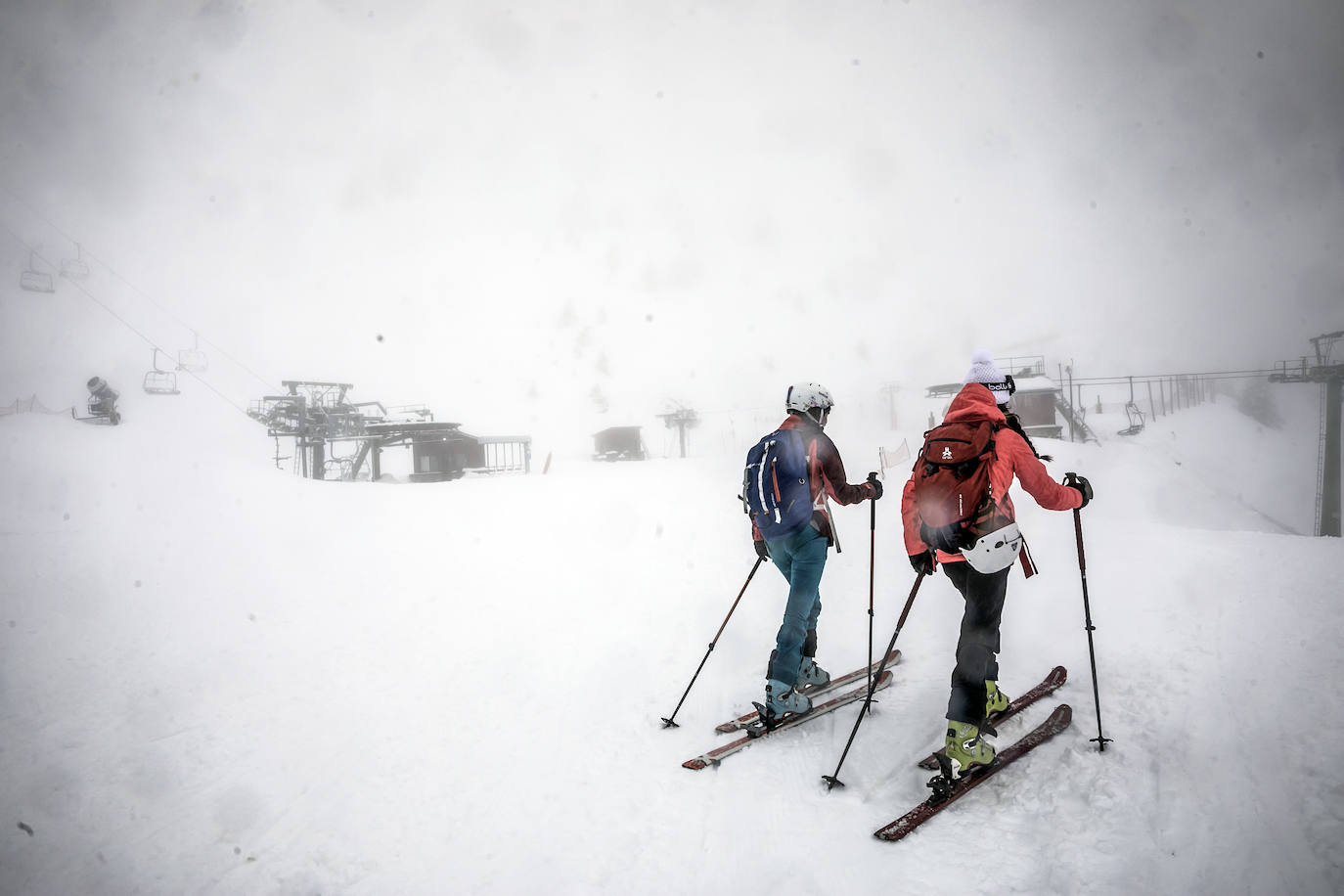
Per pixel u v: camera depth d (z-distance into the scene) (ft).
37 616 20.27
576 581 23.97
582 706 13.26
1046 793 8.57
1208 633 12.66
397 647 17.63
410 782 10.55
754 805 9.16
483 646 17.44
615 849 8.43
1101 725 10.02
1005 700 10.40
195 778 10.89
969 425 9.59
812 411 12.06
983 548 9.05
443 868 8.28
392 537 33.04
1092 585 17.33
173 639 18.44
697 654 15.90
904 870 7.44
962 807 8.61
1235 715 9.42
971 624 9.32
